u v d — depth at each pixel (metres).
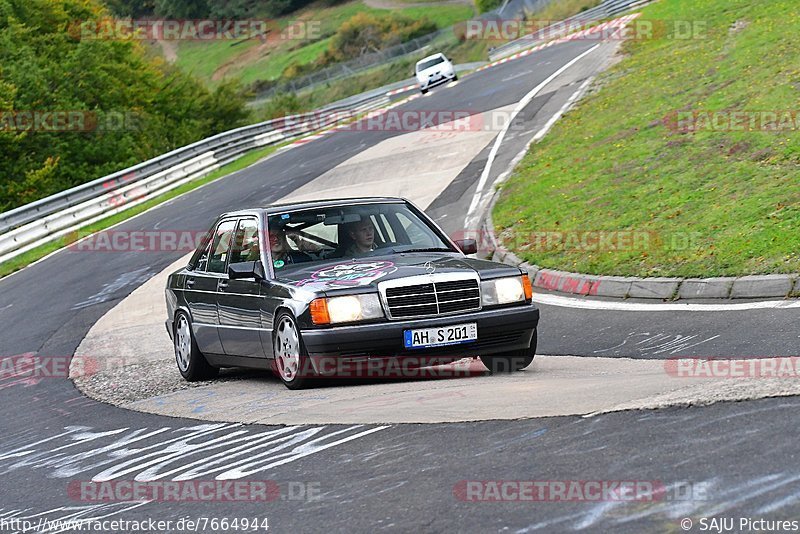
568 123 62.69
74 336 40.06
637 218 37.00
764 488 10.45
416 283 19.95
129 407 23.48
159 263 55.41
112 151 114.50
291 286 20.80
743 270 28.02
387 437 14.94
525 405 15.45
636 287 30.19
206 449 16.77
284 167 85.50
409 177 65.00
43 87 113.00
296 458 14.83
